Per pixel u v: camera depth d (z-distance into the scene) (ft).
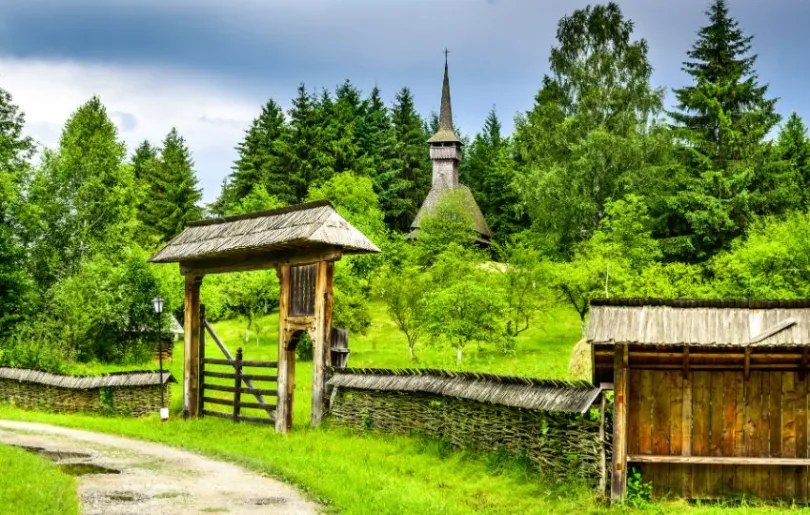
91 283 135.74
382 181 247.50
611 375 44.55
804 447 41.78
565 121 167.02
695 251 159.33
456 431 54.29
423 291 126.41
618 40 172.55
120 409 81.66
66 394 85.71
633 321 40.45
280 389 65.72
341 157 229.66
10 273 129.70
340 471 47.42
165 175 244.01
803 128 192.75
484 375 52.65
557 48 177.27
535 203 168.35
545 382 48.06
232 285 148.87
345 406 63.72
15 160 149.69
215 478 46.06
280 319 67.21
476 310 114.62
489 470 48.80
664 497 41.81
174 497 40.29
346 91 282.56
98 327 136.36
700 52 172.35
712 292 109.91
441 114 232.94
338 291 132.87
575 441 45.19
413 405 58.44
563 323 153.48
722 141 163.63
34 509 34.99
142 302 139.54
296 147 227.81
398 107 274.77
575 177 160.04
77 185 155.22
